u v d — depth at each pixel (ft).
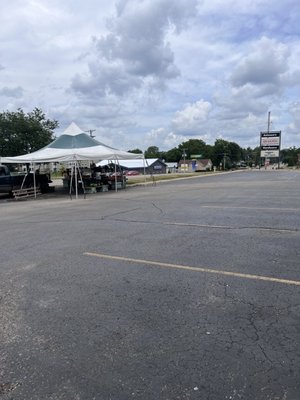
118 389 8.89
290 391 8.61
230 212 36.52
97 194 67.67
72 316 13.05
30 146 119.34
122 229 29.01
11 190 68.85
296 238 23.85
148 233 27.02
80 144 73.15
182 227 28.99
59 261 20.10
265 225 28.73
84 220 34.68
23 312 13.55
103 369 9.75
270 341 10.87
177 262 19.08
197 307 13.42
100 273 17.71
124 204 47.75
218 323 12.12
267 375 9.24
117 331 11.82
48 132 123.24
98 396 8.66
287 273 16.85
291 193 56.03
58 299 14.65
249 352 10.33
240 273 17.04
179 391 8.74
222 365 9.74
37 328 12.23
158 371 9.57
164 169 306.14
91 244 23.93
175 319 12.52
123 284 16.07
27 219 37.37
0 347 11.09
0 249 23.65
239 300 13.92
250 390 8.68
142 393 8.71
